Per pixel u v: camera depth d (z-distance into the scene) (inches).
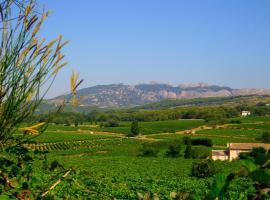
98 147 4217.5
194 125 6077.8
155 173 2351.1
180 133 5531.5
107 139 4832.7
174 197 86.0
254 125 5935.0
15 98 115.9
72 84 116.2
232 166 2554.1
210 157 3425.2
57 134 4854.8
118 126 6146.7
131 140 4771.2
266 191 69.5
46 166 151.0
